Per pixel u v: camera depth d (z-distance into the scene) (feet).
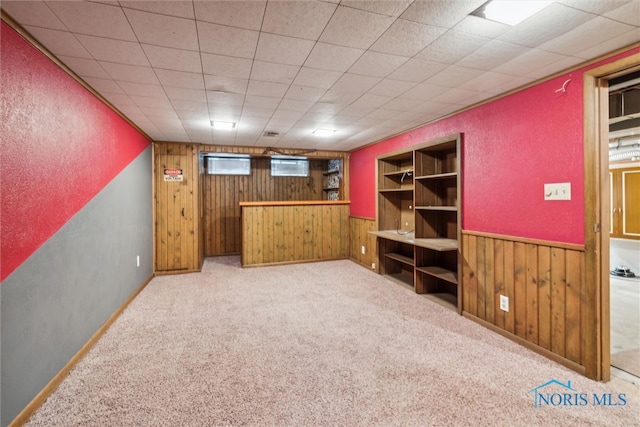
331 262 19.66
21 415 5.51
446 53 6.88
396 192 16.56
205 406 5.99
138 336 9.08
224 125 13.35
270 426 5.47
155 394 6.36
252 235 18.42
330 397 6.26
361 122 13.01
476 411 5.85
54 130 6.82
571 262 7.36
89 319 8.39
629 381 6.84
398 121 12.82
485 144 9.93
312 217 19.71
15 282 5.48
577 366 7.17
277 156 21.50
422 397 6.26
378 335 9.14
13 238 5.45
